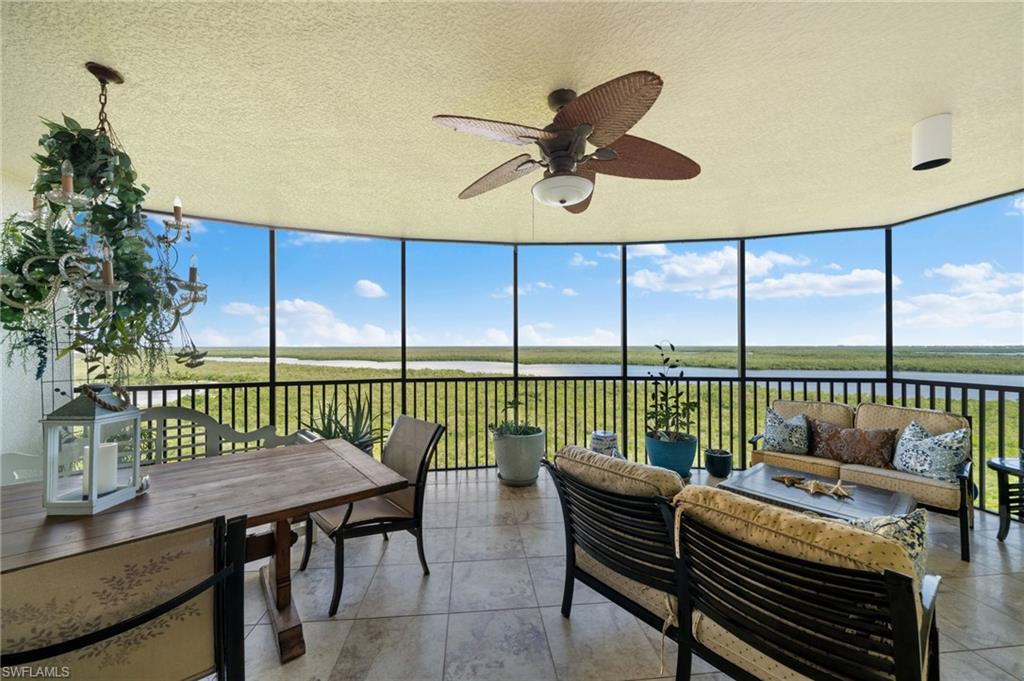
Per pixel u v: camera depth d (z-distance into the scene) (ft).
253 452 6.86
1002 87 5.59
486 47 4.80
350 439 10.83
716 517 3.68
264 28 4.42
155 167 7.80
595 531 5.13
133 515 4.32
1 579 2.45
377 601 6.39
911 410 9.47
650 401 21.06
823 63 5.11
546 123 6.43
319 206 10.09
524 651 5.32
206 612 3.37
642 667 5.05
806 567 3.10
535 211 10.66
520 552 7.93
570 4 4.18
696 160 7.84
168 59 4.87
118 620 2.86
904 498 7.32
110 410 4.52
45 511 4.35
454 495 10.98
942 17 4.35
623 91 3.88
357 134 6.72
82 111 5.88
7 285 4.50
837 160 7.89
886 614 2.87
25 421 8.43
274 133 6.63
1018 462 8.00
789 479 8.13
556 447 13.98
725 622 3.79
